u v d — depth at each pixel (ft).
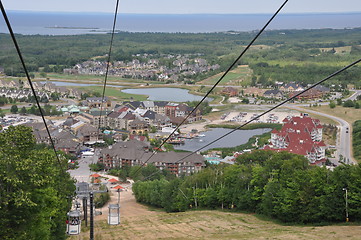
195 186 433.89
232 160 634.84
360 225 309.83
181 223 352.08
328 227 304.50
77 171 629.51
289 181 361.10
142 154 645.51
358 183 320.50
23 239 205.57
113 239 298.56
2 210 202.18
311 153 615.57
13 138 232.53
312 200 331.77
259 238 281.54
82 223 341.21
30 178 218.59
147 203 477.77
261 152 535.19
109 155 653.71
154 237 302.86
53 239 265.13
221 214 386.11
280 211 347.56
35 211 223.71
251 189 397.60
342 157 654.94
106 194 484.74
